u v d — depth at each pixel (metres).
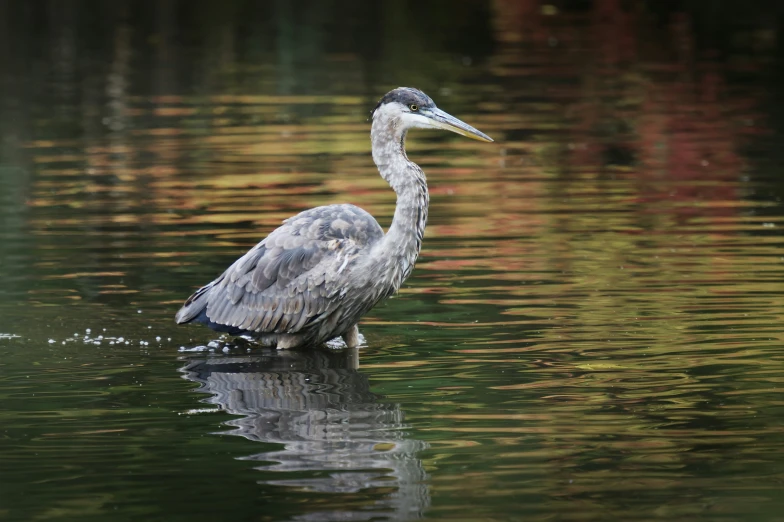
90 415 9.53
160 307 12.88
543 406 9.55
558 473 8.14
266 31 37.03
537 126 23.75
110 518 7.51
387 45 34.56
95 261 14.73
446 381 10.31
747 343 11.12
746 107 25.25
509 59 31.94
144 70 31.17
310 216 11.95
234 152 21.77
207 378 10.62
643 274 13.73
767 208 17.02
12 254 15.13
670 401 9.61
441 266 14.36
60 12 40.50
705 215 16.70
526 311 12.43
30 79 30.05
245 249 15.20
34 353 11.30
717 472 8.10
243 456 8.56
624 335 11.49
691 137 22.47
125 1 42.41
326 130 23.58
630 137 22.58
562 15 39.28
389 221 16.42
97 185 19.41
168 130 23.94
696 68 30.06
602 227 16.12
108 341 11.75
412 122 11.73
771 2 39.16
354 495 7.82
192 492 7.91
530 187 18.83
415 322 12.24
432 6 41.06
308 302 11.59
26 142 22.98
